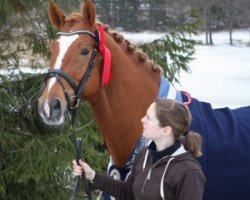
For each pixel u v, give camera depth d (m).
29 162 4.80
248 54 21.56
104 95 2.86
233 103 11.42
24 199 5.24
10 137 4.91
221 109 3.15
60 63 2.70
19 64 5.40
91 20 2.79
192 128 2.85
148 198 2.31
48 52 5.36
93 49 2.79
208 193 2.94
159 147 2.33
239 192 2.99
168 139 2.31
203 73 16.50
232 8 19.78
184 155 2.27
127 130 2.92
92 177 2.60
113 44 2.88
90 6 2.78
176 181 2.23
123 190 2.58
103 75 2.79
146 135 2.33
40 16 5.21
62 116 2.65
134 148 2.93
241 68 17.80
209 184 2.91
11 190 5.14
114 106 2.89
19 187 5.13
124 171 2.96
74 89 2.72
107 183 2.59
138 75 2.96
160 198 2.28
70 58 2.71
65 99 2.68
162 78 3.07
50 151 4.85
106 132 2.95
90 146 5.15
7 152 5.00
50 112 2.60
